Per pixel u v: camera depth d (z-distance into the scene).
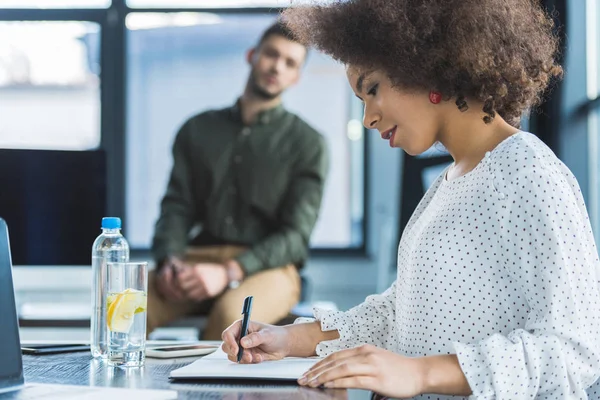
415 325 1.16
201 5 4.85
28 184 2.97
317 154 3.25
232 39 4.89
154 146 4.93
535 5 1.23
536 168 1.06
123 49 4.87
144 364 1.23
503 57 1.13
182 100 4.91
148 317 2.97
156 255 3.08
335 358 1.01
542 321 1.00
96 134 4.91
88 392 0.94
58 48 4.88
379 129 1.22
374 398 1.08
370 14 1.17
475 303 1.10
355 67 1.20
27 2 4.84
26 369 1.17
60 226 2.98
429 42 1.13
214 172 3.27
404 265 1.26
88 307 3.39
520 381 0.97
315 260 4.93
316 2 1.27
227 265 2.94
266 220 3.25
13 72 4.89
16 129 4.91
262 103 3.29
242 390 0.99
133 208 4.93
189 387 1.02
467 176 1.15
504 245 1.07
